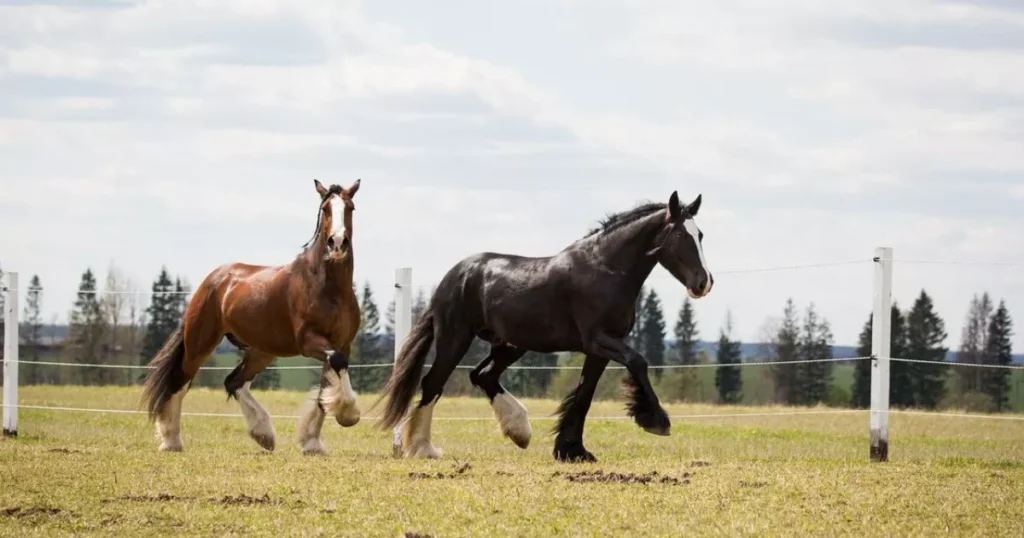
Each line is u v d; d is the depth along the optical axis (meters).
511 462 13.12
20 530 8.52
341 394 13.49
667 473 11.68
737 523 8.90
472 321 14.25
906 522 9.08
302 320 14.03
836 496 10.19
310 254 14.18
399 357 14.45
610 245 13.19
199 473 11.43
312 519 9.08
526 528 8.77
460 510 9.41
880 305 14.08
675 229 12.83
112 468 11.70
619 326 13.17
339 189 13.98
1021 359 77.12
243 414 15.16
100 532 8.56
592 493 10.23
